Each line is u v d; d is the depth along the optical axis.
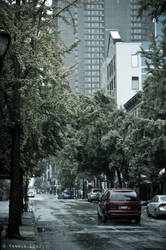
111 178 56.81
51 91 17.31
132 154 41.91
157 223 22.88
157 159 34.09
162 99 30.89
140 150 35.25
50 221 24.61
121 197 22.47
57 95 17.84
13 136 15.77
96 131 47.91
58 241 14.94
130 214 22.17
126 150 43.88
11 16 14.26
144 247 13.14
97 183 81.81
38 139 21.52
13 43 14.16
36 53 15.41
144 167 42.97
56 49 17.47
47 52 15.71
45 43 15.61
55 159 31.89
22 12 15.87
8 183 60.62
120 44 87.12
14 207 15.43
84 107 23.67
